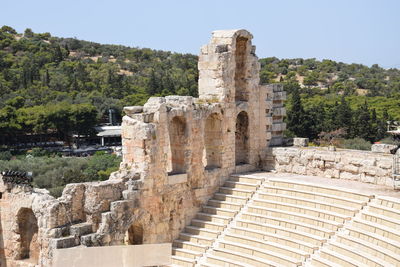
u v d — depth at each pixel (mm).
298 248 35656
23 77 158000
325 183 41188
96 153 110875
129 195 37844
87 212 36906
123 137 40062
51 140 133750
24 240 40156
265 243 37094
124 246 36562
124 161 40281
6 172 39844
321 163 44375
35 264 38656
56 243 34000
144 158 38906
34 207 36531
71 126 125375
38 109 128125
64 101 137750
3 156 101562
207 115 43281
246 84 47031
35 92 148375
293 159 46344
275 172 46969
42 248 35594
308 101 141875
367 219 34500
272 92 48875
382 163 40250
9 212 39594
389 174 39750
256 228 39188
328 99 150125
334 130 107438
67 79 165375
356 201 36469
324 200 38562
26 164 88625
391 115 122062
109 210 37531
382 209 34219
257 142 48250
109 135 130500
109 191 37531
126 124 39688
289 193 40938
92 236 35375
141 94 150500
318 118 112125
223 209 42125
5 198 39812
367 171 41281
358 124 107250
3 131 118188
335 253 33219
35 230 39688
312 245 35094
